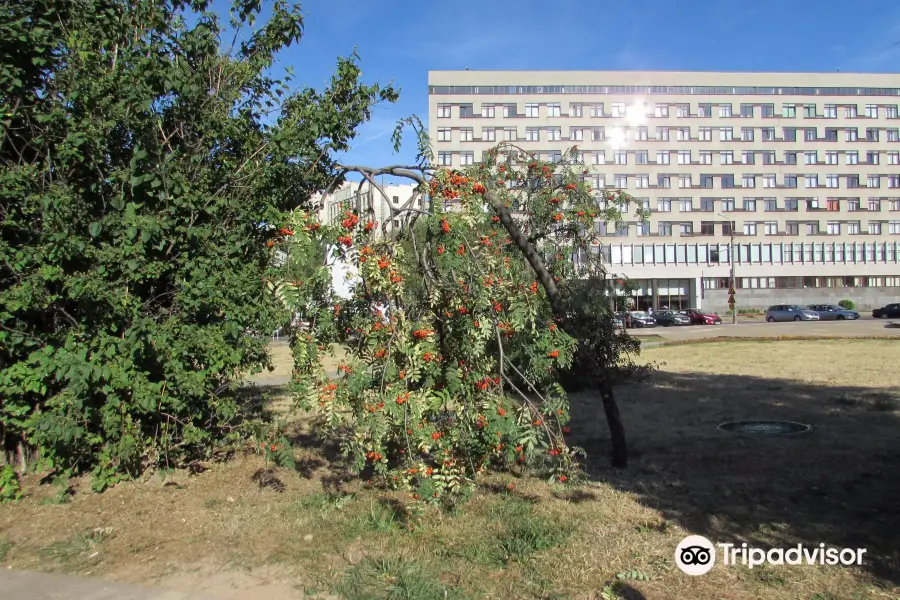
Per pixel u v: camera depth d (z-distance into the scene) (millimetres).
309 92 6305
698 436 7594
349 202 5066
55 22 5492
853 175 56188
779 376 13133
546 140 53531
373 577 3834
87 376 4934
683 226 54875
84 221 5148
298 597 3645
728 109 55344
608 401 6309
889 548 4094
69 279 4902
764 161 55594
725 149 55250
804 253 55719
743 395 10656
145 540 4578
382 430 4277
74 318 5609
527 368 5043
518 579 3750
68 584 3881
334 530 4613
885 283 56188
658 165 54688
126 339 5199
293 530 4660
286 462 5668
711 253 54688
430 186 4664
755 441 7219
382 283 4379
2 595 3750
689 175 55000
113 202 5102
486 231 5234
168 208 5262
